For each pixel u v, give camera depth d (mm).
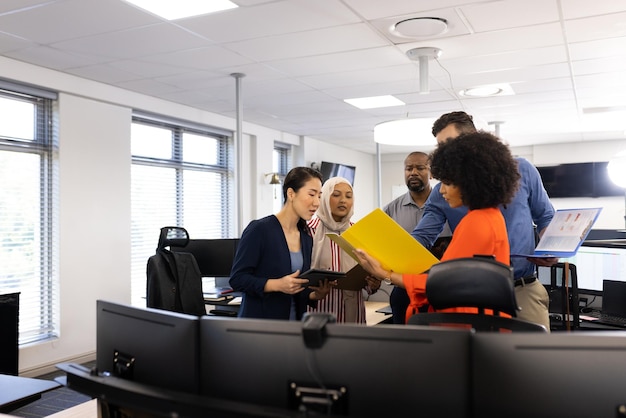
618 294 2678
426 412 804
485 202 1273
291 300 1981
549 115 6457
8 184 3998
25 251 4094
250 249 1956
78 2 2857
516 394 764
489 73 4457
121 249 4758
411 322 1148
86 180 4457
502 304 1022
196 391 968
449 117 1701
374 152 10086
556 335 759
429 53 3773
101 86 4570
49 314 4246
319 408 863
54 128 4266
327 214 2346
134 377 1066
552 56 3953
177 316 1000
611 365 736
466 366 787
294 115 6246
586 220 1572
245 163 6723
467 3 2910
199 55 3854
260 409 853
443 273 1076
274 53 3834
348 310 2275
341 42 3594
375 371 834
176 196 5676
